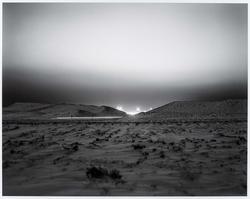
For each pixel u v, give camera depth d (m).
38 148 13.65
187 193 6.43
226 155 11.28
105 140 17.05
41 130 27.48
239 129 25.86
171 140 17.08
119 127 32.88
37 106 179.00
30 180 7.46
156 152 12.06
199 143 15.27
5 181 7.41
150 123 42.62
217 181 7.36
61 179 7.49
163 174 8.04
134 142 15.78
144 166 9.14
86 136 20.27
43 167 9.09
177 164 9.45
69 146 14.32
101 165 9.34
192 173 8.12
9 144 15.16
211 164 9.47
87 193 6.32
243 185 7.04
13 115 143.00
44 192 6.45
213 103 133.38
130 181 7.30
